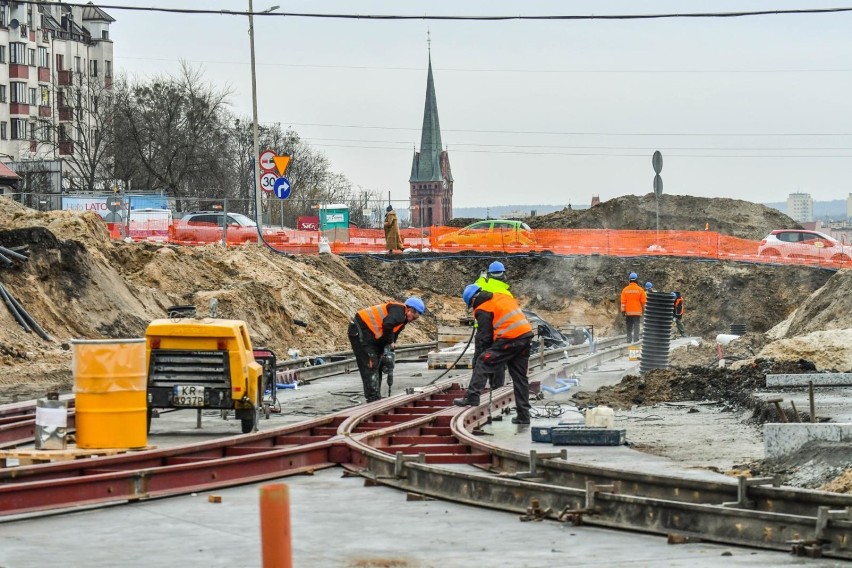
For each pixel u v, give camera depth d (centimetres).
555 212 15662
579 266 12225
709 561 2002
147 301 7719
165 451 3173
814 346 5588
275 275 9106
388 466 3005
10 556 2098
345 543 2202
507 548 2144
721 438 3825
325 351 8275
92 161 19400
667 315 6091
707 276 12000
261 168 10150
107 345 3297
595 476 2692
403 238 12975
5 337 6194
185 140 18838
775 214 15400
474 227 12825
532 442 3769
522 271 12238
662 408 4744
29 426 3950
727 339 7681
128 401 3309
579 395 5138
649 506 2297
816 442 3216
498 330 4225
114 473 2717
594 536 2255
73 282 7094
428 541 2219
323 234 12181
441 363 6731
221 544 2197
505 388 5059
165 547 2172
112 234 10900
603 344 8488
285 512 1332
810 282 11769
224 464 2948
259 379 3947
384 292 11431
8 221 8031
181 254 8656
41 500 2577
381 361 4922
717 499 2431
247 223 12019
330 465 3244
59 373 5878
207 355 3753
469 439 3394
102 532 2323
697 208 15375
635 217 15188
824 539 2039
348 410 4216
